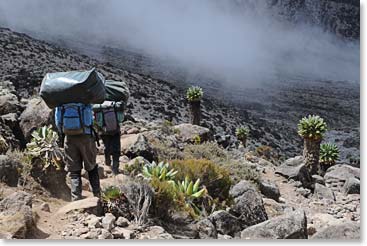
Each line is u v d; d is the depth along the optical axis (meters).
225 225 7.45
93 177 7.00
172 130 16.95
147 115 52.91
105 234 5.41
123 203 6.42
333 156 19.25
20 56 67.44
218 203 8.52
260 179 13.03
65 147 6.83
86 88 6.54
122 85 9.33
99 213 6.19
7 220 5.23
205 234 6.69
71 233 5.43
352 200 13.98
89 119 6.76
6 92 11.30
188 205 7.38
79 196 6.84
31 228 5.31
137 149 11.25
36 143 7.58
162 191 6.71
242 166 13.37
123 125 14.92
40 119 9.27
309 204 13.05
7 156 7.06
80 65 76.88
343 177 16.17
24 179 6.97
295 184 14.58
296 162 15.87
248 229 6.82
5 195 6.23
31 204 5.75
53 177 7.35
